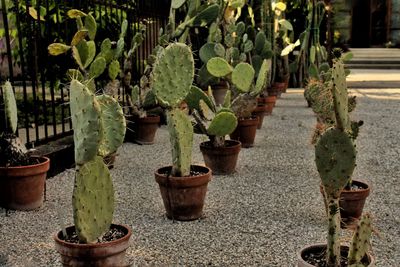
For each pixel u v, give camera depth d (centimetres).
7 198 346
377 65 1819
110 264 227
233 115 414
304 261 216
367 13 2467
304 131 646
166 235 307
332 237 212
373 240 298
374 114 795
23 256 278
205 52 613
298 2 1185
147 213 346
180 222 329
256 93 528
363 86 1225
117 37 671
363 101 956
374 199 374
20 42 426
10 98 350
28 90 906
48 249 287
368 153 524
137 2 674
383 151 532
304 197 377
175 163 331
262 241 297
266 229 316
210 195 384
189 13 591
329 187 218
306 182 417
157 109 703
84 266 224
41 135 561
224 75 504
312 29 1145
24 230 315
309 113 806
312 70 823
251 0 885
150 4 736
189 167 338
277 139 596
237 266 266
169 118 329
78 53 429
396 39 2436
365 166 471
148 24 732
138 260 272
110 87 504
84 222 223
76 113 222
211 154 435
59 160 443
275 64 977
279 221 329
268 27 947
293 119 746
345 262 219
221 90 834
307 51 1176
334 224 213
